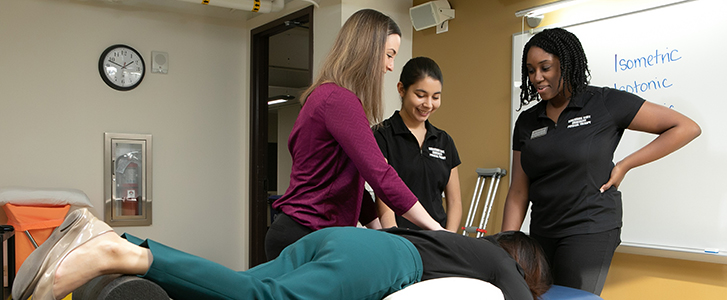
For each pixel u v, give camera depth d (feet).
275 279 4.28
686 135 6.06
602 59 9.39
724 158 7.92
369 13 5.54
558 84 6.45
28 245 12.09
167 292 3.80
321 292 4.26
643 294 8.83
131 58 14.47
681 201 8.34
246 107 16.21
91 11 14.07
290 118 29.60
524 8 10.48
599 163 6.26
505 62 10.78
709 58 8.11
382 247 4.80
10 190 12.07
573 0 9.34
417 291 4.67
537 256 5.75
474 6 11.46
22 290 3.71
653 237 8.65
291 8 13.99
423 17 11.93
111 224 14.23
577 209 6.30
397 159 7.40
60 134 13.73
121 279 3.55
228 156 15.98
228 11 15.79
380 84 5.58
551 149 6.50
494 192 10.73
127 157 14.47
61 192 12.64
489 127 11.09
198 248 15.47
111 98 14.33
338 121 5.05
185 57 15.30
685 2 8.36
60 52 13.73
